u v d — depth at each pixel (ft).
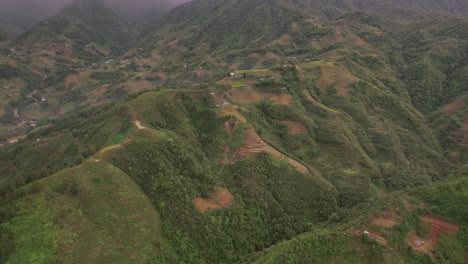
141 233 192.24
